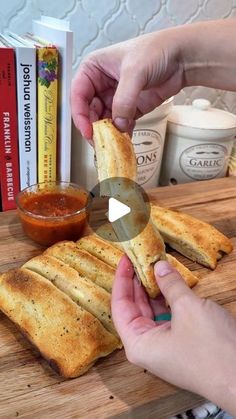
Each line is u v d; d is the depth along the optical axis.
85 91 0.47
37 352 0.38
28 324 0.39
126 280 0.38
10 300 0.41
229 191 0.65
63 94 0.52
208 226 0.53
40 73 0.50
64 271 0.44
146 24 0.64
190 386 0.31
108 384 0.36
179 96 0.74
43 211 0.52
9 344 0.39
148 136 0.59
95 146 0.40
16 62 0.49
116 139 0.38
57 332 0.38
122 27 0.62
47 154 0.56
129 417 0.34
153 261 0.36
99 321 0.39
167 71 0.43
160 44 0.41
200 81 0.46
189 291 0.33
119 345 0.39
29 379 0.36
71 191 0.55
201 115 0.65
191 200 0.62
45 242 0.51
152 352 0.32
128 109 0.40
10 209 0.58
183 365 0.30
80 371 0.36
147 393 0.35
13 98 0.51
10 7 0.55
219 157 0.66
